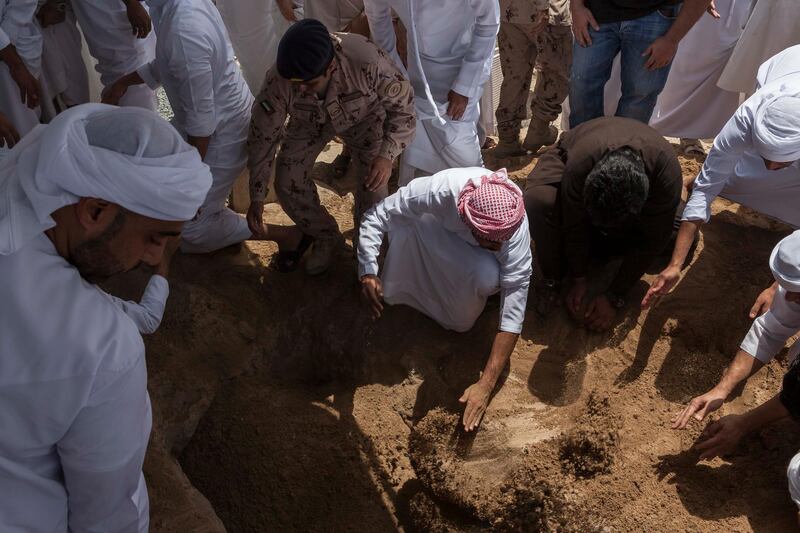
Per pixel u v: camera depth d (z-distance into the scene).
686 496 2.98
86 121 1.63
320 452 3.36
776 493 2.94
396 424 3.51
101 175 1.53
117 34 4.27
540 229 3.66
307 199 3.75
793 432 3.12
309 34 3.03
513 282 3.33
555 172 3.67
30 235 1.56
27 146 1.64
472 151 4.02
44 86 4.22
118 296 3.80
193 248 4.03
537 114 4.91
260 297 3.97
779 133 3.08
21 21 3.70
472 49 3.70
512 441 3.26
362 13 4.61
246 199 4.51
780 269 2.86
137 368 1.67
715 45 4.51
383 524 3.16
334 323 3.91
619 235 3.52
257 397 3.57
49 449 1.68
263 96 3.38
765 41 4.28
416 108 3.88
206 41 3.35
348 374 3.82
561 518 2.96
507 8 4.32
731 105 4.82
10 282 1.55
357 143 3.63
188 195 1.66
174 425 3.42
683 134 4.99
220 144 3.72
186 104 3.45
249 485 3.26
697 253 4.02
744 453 3.11
